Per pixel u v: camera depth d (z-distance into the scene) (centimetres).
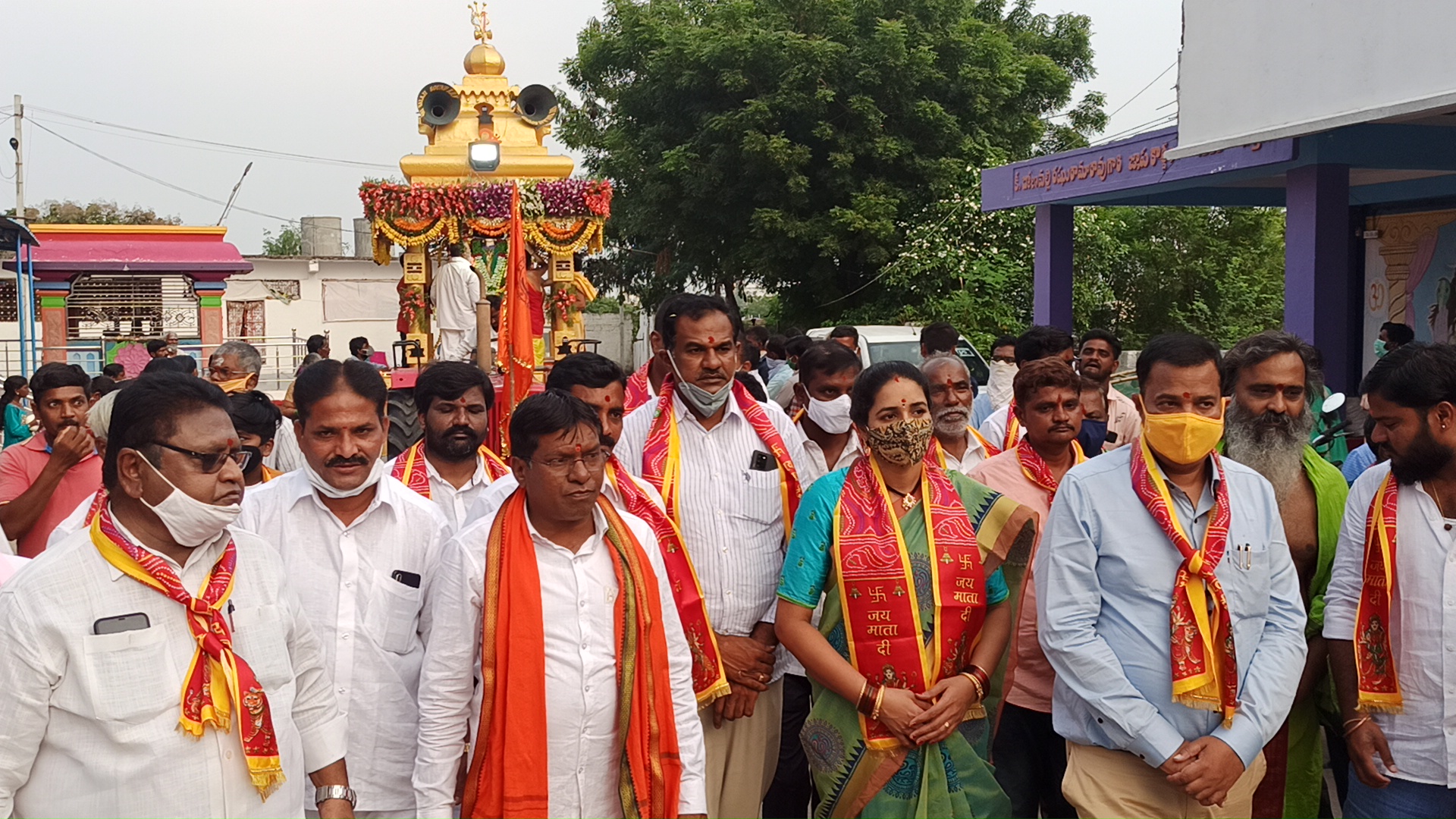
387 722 335
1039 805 427
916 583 348
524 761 288
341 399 330
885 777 341
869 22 2211
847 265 2259
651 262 2606
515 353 845
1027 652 407
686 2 2470
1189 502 333
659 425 401
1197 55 936
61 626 232
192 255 2612
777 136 2092
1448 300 1190
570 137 2541
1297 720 390
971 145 2162
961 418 536
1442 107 720
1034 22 2619
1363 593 344
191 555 251
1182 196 1275
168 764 236
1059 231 1375
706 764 381
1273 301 2069
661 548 350
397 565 343
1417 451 331
